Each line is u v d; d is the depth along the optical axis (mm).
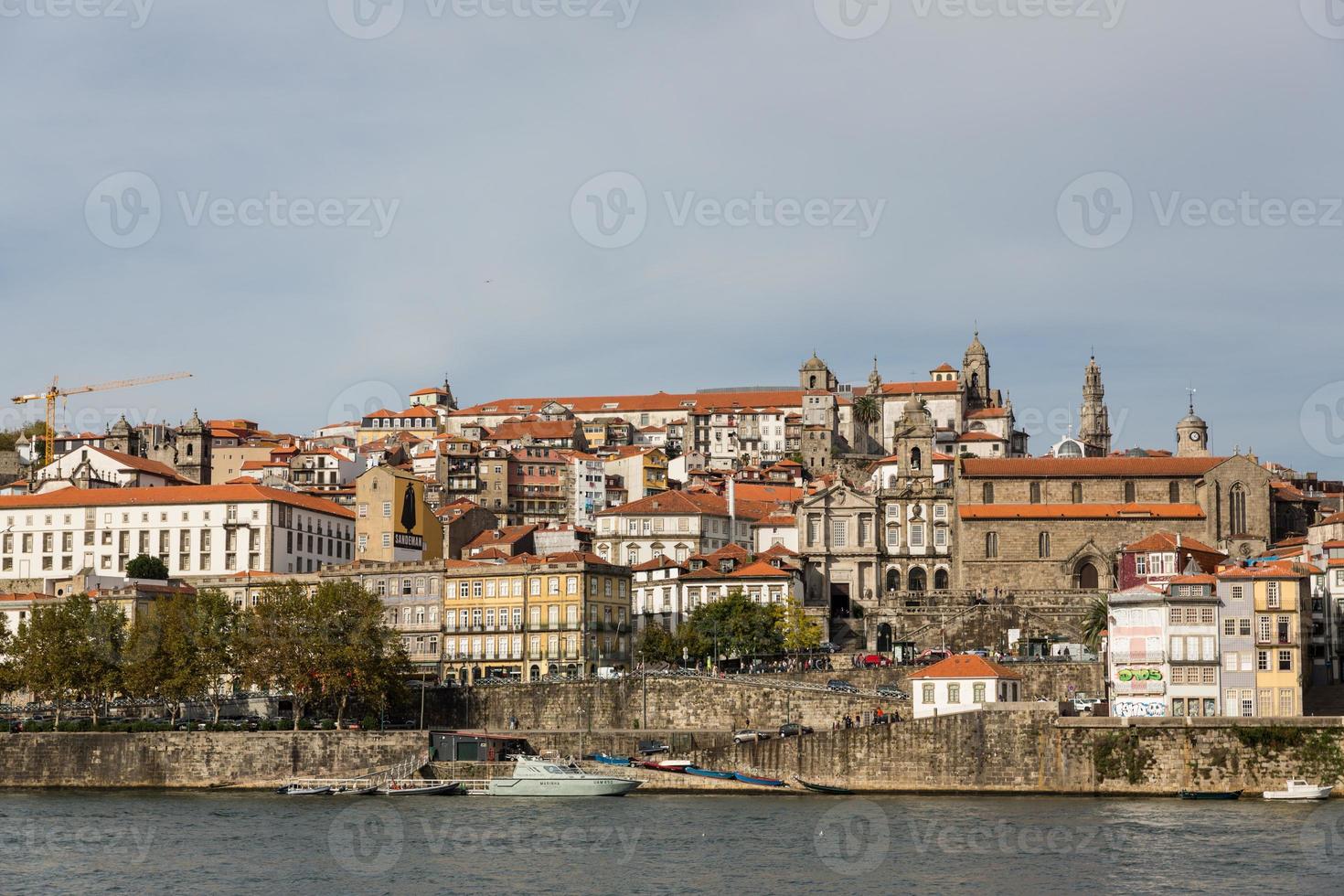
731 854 164625
